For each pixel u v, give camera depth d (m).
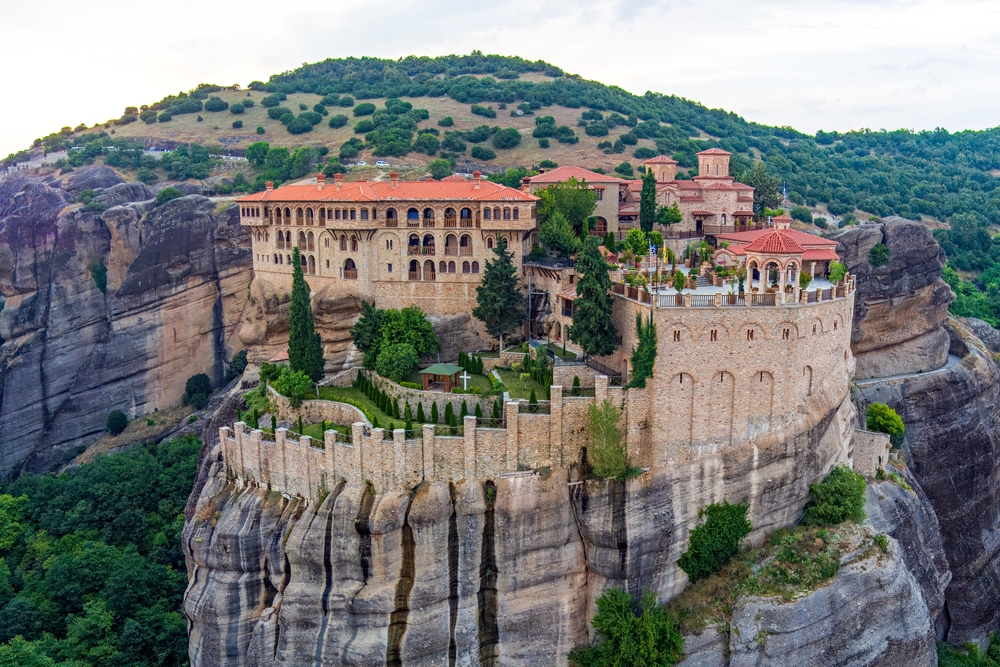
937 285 109.19
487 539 66.06
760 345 67.06
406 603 64.69
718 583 67.19
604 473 65.81
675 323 65.75
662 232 103.81
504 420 66.38
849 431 77.75
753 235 95.69
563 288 82.88
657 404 66.38
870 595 67.19
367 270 90.94
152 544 93.19
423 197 88.44
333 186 96.81
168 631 78.19
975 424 105.94
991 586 100.94
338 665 64.81
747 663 63.72
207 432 95.56
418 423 70.62
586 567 68.00
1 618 78.75
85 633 76.19
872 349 107.88
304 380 79.88
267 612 69.31
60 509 98.50
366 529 64.50
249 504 73.12
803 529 70.44
